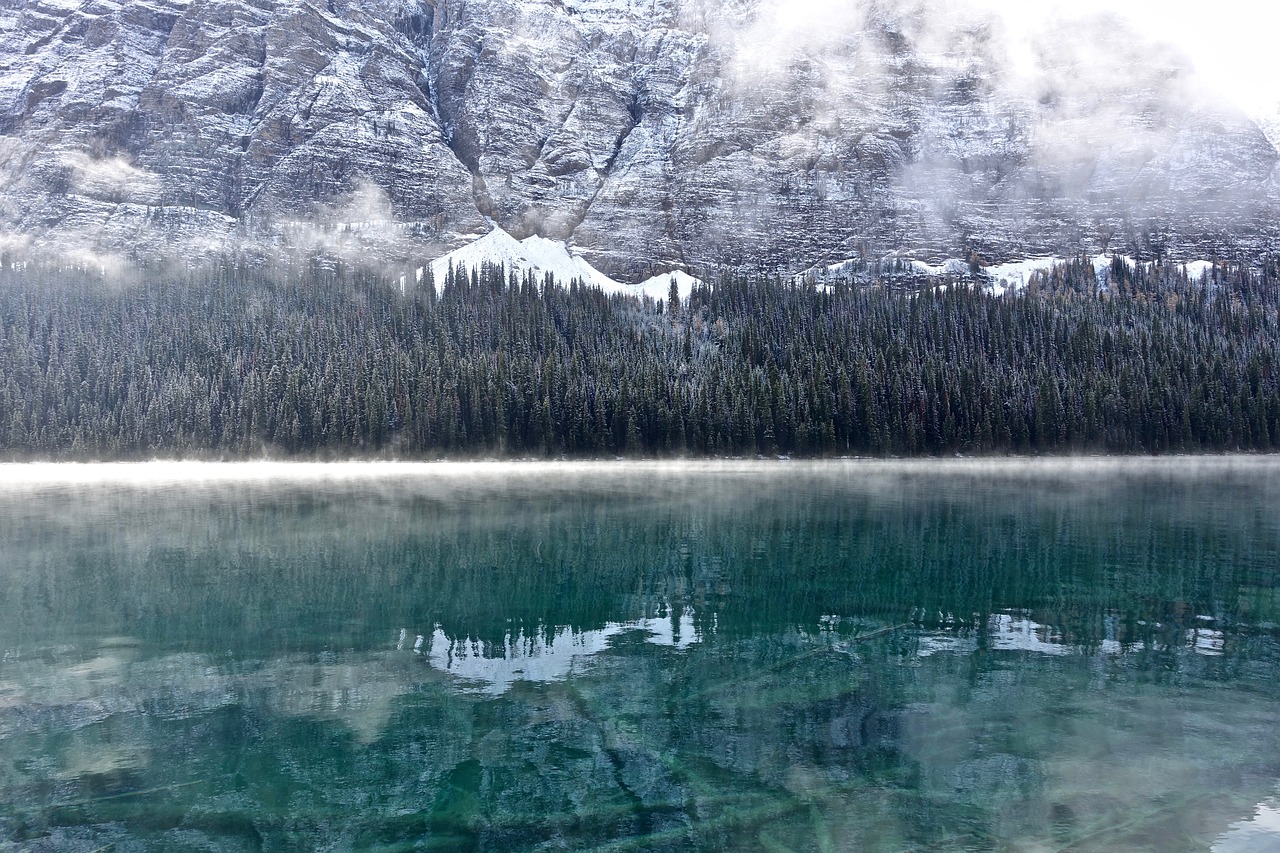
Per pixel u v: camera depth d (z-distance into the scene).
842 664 20.98
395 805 13.57
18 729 16.77
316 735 16.48
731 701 18.31
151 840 12.54
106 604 27.62
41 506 58.22
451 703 18.22
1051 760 15.22
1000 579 31.50
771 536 43.00
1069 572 32.66
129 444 110.00
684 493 67.19
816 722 17.14
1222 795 13.74
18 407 111.69
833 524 47.44
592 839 12.53
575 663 21.17
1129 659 21.23
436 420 108.69
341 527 46.72
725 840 12.54
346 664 21.12
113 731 16.64
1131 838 12.45
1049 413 109.50
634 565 34.88
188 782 14.45
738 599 28.53
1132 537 41.53
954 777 14.45
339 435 107.94
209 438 109.94
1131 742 15.94
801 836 12.66
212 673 20.36
